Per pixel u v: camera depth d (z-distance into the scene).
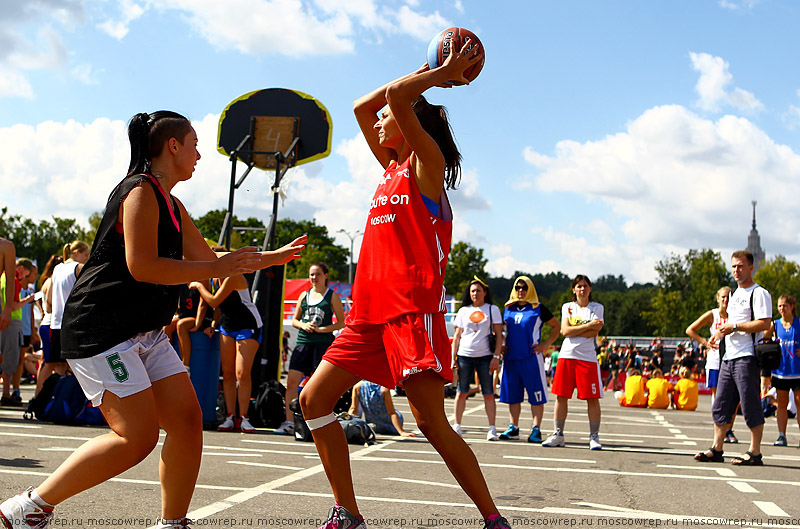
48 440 7.46
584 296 9.07
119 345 3.23
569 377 8.97
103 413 3.26
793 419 15.14
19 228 98.00
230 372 9.19
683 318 61.34
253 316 9.16
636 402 18.42
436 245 3.69
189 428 3.46
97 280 3.27
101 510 4.31
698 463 7.72
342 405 9.55
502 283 148.88
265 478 5.73
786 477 6.83
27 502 3.15
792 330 9.95
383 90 4.05
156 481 5.30
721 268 61.84
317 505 4.72
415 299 3.60
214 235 77.38
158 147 3.48
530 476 6.45
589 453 8.40
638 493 5.73
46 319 10.08
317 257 78.56
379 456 7.46
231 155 13.30
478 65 3.82
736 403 7.82
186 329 9.30
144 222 3.24
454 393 18.91
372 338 3.73
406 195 3.69
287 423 9.12
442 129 3.90
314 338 9.22
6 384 11.28
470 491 3.62
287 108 13.80
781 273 72.94
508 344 9.63
